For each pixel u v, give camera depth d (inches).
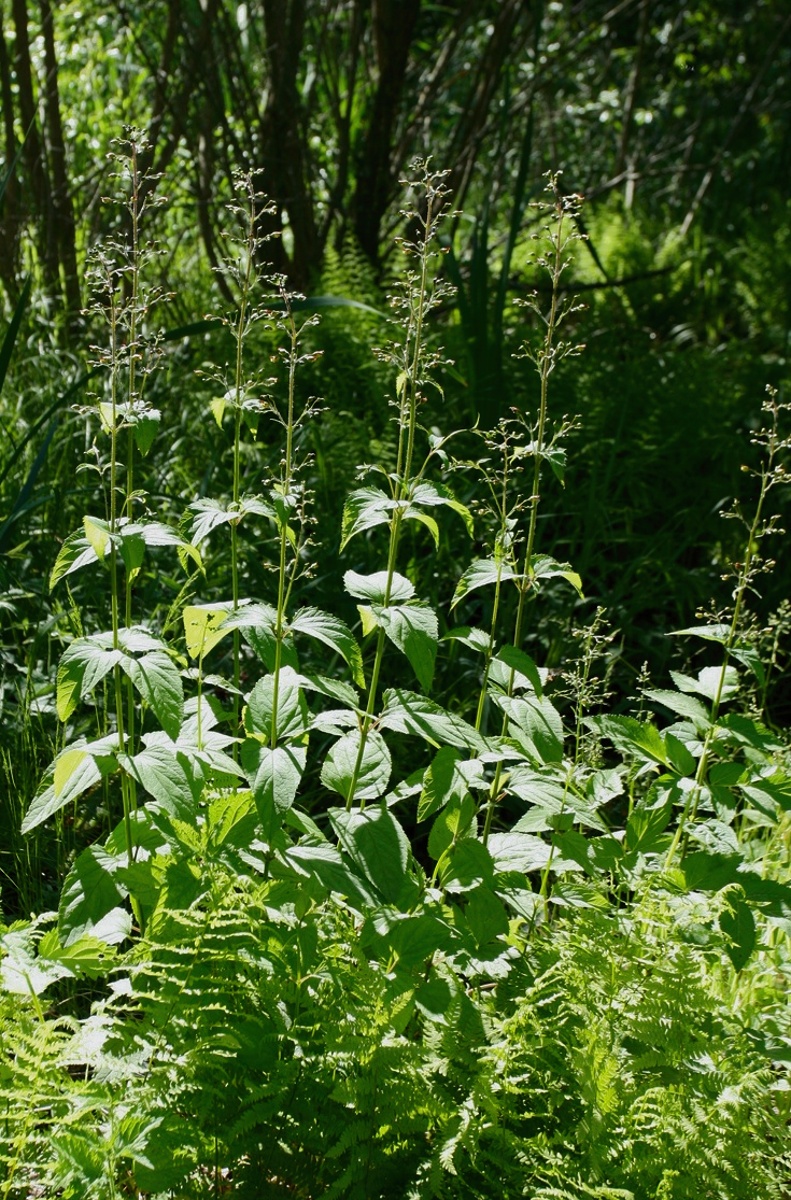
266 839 81.2
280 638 86.2
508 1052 81.5
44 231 253.0
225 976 83.4
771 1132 84.9
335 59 303.0
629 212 407.5
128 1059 79.0
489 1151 81.3
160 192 284.4
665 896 93.5
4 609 151.1
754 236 395.2
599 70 486.9
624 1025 85.7
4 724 134.8
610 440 213.5
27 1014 81.6
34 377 219.6
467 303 223.6
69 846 122.0
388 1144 81.0
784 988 107.4
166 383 216.1
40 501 160.6
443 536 182.1
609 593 188.1
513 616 177.3
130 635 85.9
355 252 266.2
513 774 92.0
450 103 381.1
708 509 220.1
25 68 242.2
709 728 97.5
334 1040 78.6
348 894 80.9
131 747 91.1
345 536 86.9
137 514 176.1
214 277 274.7
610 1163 80.6
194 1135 76.9
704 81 508.4
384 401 218.2
